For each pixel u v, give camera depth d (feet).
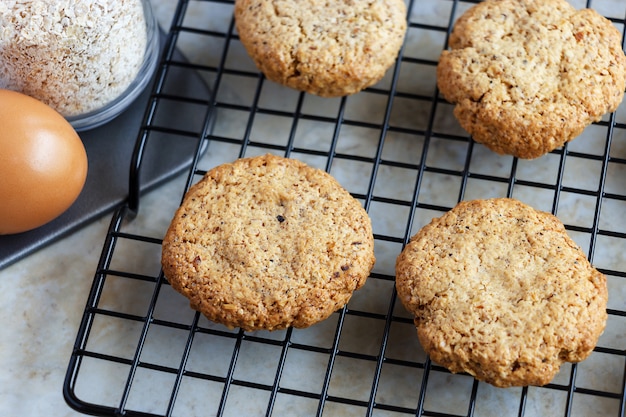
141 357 1.55
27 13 1.50
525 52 1.56
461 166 1.65
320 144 1.67
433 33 1.72
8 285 1.59
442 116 1.67
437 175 1.64
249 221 1.50
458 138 1.61
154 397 1.54
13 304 1.59
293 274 1.47
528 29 1.58
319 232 1.49
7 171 1.46
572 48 1.56
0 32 1.50
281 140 1.67
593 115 1.54
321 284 1.46
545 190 1.63
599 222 1.61
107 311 1.50
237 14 1.62
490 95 1.54
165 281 1.57
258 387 1.47
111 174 1.63
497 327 1.43
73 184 1.51
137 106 1.67
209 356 1.55
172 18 1.76
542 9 1.59
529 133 1.53
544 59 1.56
